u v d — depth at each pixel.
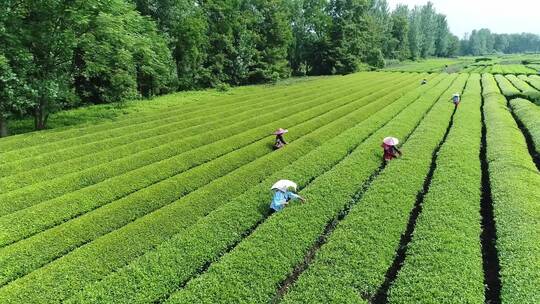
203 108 48.44
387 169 22.75
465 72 95.25
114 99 55.62
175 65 71.00
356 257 14.38
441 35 196.12
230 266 14.19
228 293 12.91
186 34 70.94
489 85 60.91
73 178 23.30
